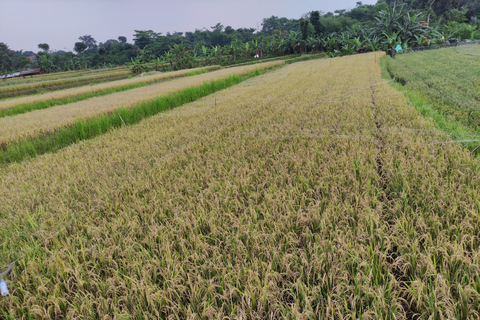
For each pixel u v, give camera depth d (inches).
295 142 186.5
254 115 284.7
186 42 4601.4
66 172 174.4
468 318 65.7
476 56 743.7
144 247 103.9
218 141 212.4
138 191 142.3
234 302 79.8
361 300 72.6
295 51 2696.9
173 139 226.7
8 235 112.9
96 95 799.7
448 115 248.8
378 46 1784.0
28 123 365.4
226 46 2637.8
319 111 267.4
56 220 119.7
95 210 126.6
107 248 98.6
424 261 79.7
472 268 76.3
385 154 154.6
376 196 114.3
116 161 187.5
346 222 101.0
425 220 98.8
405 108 243.1
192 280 86.1
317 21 2743.6
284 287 82.4
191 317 70.9
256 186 135.8
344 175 131.6
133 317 75.5
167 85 741.9
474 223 93.0
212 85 559.5
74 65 3385.8
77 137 282.7
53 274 92.6
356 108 262.8
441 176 125.7
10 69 3107.8
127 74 2098.9
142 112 359.9
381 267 83.1
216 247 94.1
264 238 97.7
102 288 84.1
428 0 2741.1
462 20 2400.3
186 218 109.8
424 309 71.7
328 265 83.5
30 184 161.0
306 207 113.1
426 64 643.5
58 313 80.0
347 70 641.0
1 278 87.3
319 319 70.0
